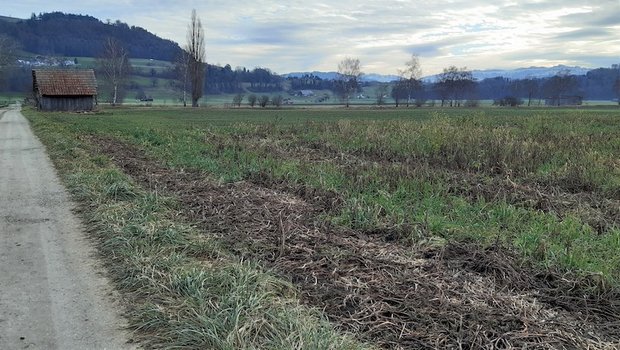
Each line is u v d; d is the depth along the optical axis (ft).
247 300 13.82
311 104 357.41
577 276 16.76
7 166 42.27
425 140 49.32
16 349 12.10
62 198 29.01
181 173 37.06
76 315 13.99
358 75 366.43
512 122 81.87
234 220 23.61
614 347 12.58
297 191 30.40
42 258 18.71
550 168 36.55
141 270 16.60
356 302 14.79
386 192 28.40
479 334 12.86
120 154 48.73
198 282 15.16
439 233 21.58
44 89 193.98
